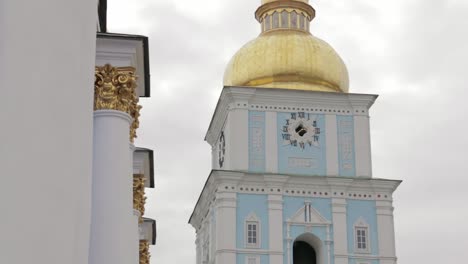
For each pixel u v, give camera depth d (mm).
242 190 53312
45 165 7766
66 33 8383
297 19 60656
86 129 9312
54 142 8016
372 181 54281
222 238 52188
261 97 55688
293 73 57844
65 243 8344
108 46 15148
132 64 15289
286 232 53062
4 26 6938
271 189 53469
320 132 55656
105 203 14148
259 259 52281
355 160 55312
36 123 7539
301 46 58562
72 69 8586
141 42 15211
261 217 53000
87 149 9391
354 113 56281
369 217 54156
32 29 7441
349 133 55938
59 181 8172
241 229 52688
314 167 54938
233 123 54969
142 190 21672
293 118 55625
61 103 8227
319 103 56094
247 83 58125
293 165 54812
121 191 14367
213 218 54625
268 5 60875
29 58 7379
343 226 53625
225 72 60156
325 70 58312
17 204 7113
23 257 7234
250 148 54781
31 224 7414
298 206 53625
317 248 54344
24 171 7266
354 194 54469
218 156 59344
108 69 15031
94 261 13852
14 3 7070
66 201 8375
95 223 14008
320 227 53562
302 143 55312
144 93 17578
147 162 22750
